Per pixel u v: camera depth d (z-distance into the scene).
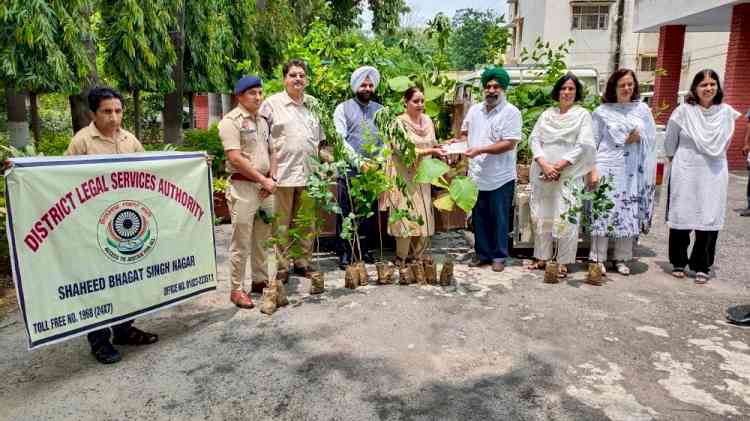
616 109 4.73
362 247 5.25
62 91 6.22
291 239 4.56
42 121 17.09
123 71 7.98
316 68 5.75
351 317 3.88
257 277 4.34
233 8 10.55
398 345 3.43
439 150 4.71
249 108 3.86
